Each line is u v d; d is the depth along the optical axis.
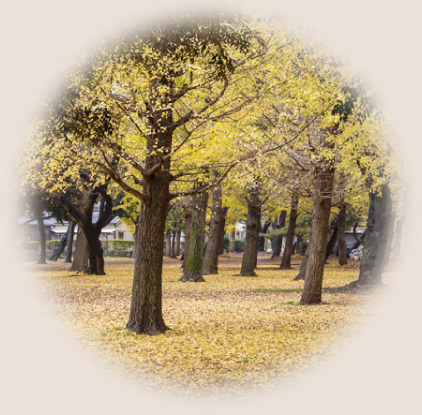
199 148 10.34
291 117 11.73
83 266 29.41
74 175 10.71
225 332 10.75
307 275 15.61
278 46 10.34
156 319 10.55
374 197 19.02
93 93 9.02
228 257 53.31
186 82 10.54
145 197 10.39
